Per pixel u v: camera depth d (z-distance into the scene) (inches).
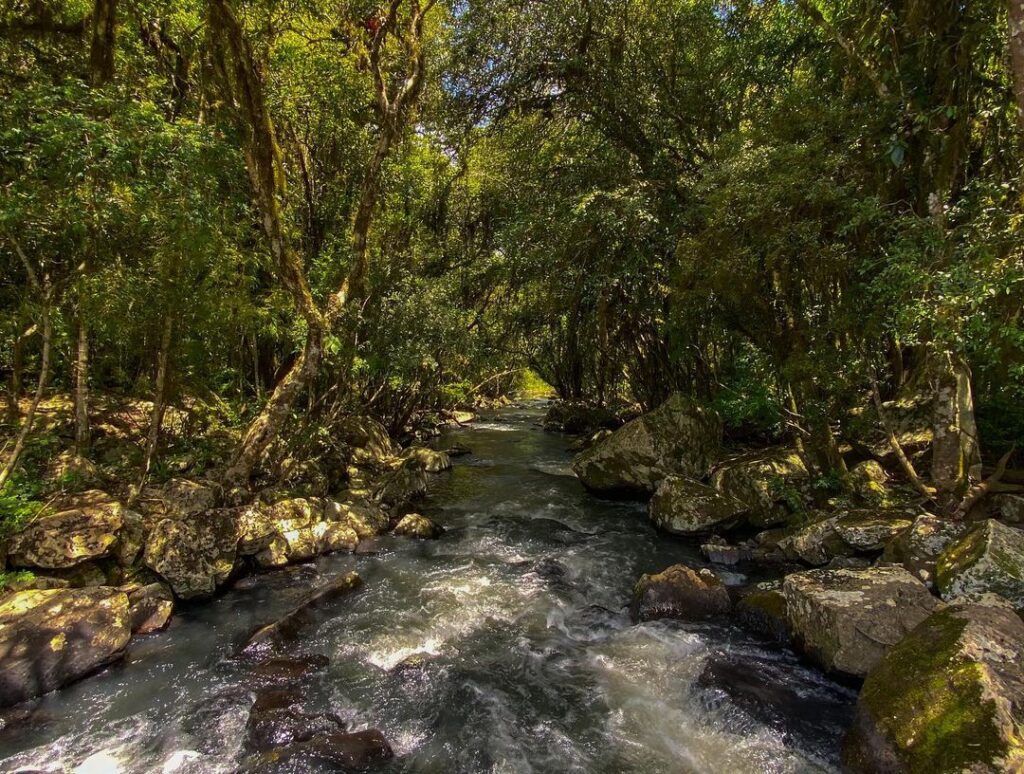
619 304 619.5
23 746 197.6
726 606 295.1
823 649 234.4
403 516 461.4
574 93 560.4
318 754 189.6
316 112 558.6
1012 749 146.6
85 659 237.9
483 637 280.4
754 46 459.2
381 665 254.8
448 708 224.1
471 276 712.4
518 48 544.4
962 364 305.0
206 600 310.7
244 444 390.9
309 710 220.7
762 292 406.6
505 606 313.3
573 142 609.3
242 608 304.3
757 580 333.7
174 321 351.3
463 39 554.6
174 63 465.1
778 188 314.8
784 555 358.9
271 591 325.4
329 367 519.5
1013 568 228.1
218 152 302.5
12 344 374.6
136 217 274.1
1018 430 332.2
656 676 244.2
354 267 430.9
